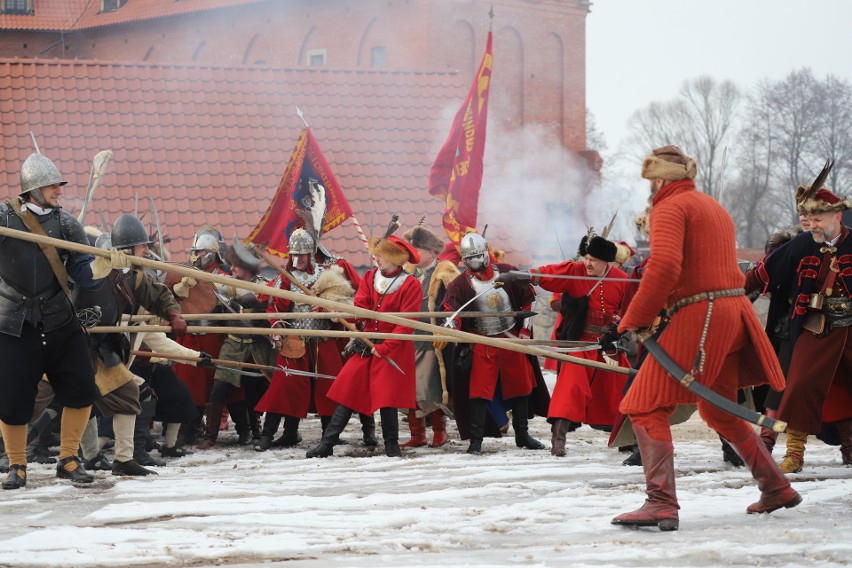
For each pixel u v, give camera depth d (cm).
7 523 581
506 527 562
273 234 1189
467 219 1287
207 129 2598
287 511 627
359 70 2872
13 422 710
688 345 554
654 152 572
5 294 709
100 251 675
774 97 6600
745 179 6744
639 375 570
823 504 617
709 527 557
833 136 6506
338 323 1007
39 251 711
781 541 508
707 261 557
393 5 4344
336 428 956
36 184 705
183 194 2428
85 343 740
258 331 759
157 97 2656
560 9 4475
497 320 968
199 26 5003
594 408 928
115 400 798
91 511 626
